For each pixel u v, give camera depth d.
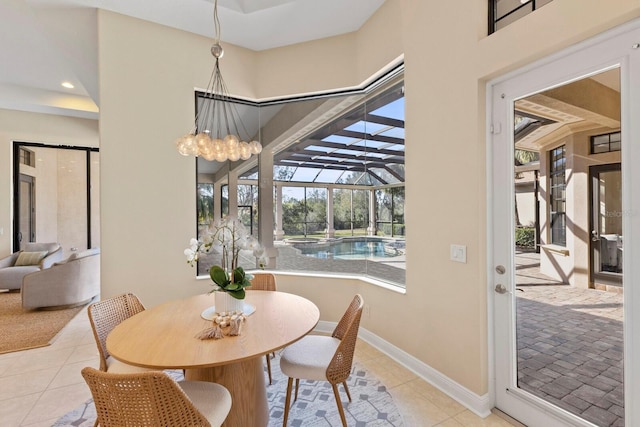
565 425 1.68
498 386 2.02
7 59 4.11
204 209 3.43
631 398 1.43
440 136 2.26
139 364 1.35
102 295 2.91
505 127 1.94
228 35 3.33
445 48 2.21
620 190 1.46
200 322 1.85
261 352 1.45
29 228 5.85
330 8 2.94
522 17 1.77
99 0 2.77
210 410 1.41
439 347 2.29
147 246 3.06
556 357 1.74
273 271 3.67
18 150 5.73
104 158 2.91
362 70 3.21
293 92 3.52
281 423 1.94
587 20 1.44
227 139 2.27
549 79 1.70
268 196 3.71
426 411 2.03
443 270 2.25
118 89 2.95
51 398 2.19
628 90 1.40
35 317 3.92
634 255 1.41
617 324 1.49
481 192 1.99
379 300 2.96
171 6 2.86
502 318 1.99
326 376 1.74
